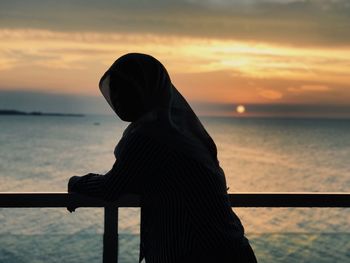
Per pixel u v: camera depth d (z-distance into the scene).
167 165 1.68
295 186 35.72
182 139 1.71
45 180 38.22
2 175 40.94
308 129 171.38
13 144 74.88
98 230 2.18
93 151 63.44
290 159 55.88
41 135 101.06
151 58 1.75
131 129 1.76
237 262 1.70
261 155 60.38
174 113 1.79
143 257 1.88
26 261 2.12
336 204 2.29
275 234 2.35
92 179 1.79
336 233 2.37
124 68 1.71
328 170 45.31
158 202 1.73
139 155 1.68
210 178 1.71
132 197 2.16
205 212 1.68
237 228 1.77
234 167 46.78
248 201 2.24
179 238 1.67
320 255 2.36
